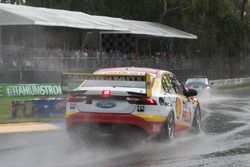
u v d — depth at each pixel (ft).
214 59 250.37
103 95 51.06
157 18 262.88
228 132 68.03
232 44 294.46
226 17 287.07
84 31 199.00
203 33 279.90
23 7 178.09
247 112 103.14
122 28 186.50
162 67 203.92
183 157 48.06
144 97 50.88
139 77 53.72
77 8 261.65
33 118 84.33
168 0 257.14
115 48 212.84
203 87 156.46
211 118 89.51
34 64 147.74
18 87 120.98
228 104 130.21
